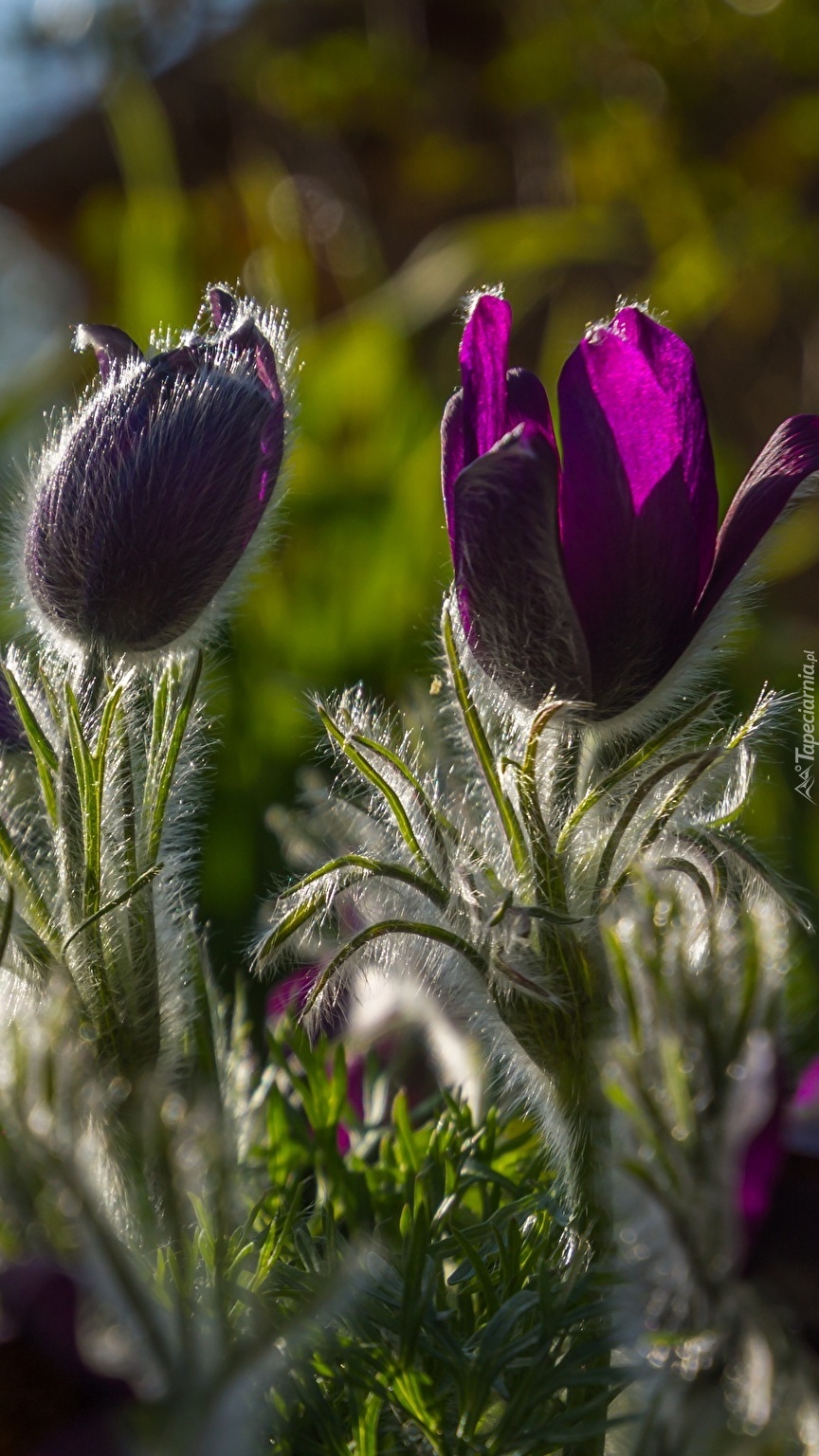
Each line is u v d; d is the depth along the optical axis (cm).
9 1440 37
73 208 255
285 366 43
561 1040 41
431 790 42
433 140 210
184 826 43
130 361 43
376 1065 47
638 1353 40
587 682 41
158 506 41
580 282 207
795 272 188
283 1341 40
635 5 186
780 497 41
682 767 42
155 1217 40
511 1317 41
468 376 41
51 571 42
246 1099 44
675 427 40
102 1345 38
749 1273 39
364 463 117
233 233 175
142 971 41
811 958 53
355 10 227
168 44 220
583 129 190
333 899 42
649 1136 40
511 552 40
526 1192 43
